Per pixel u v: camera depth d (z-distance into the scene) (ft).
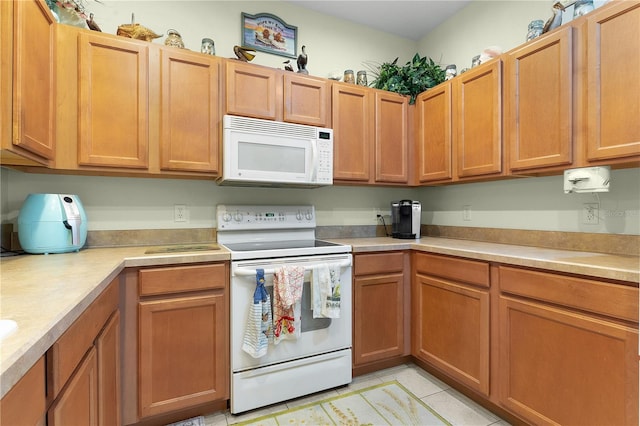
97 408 3.50
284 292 5.42
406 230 8.20
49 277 3.53
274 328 5.51
